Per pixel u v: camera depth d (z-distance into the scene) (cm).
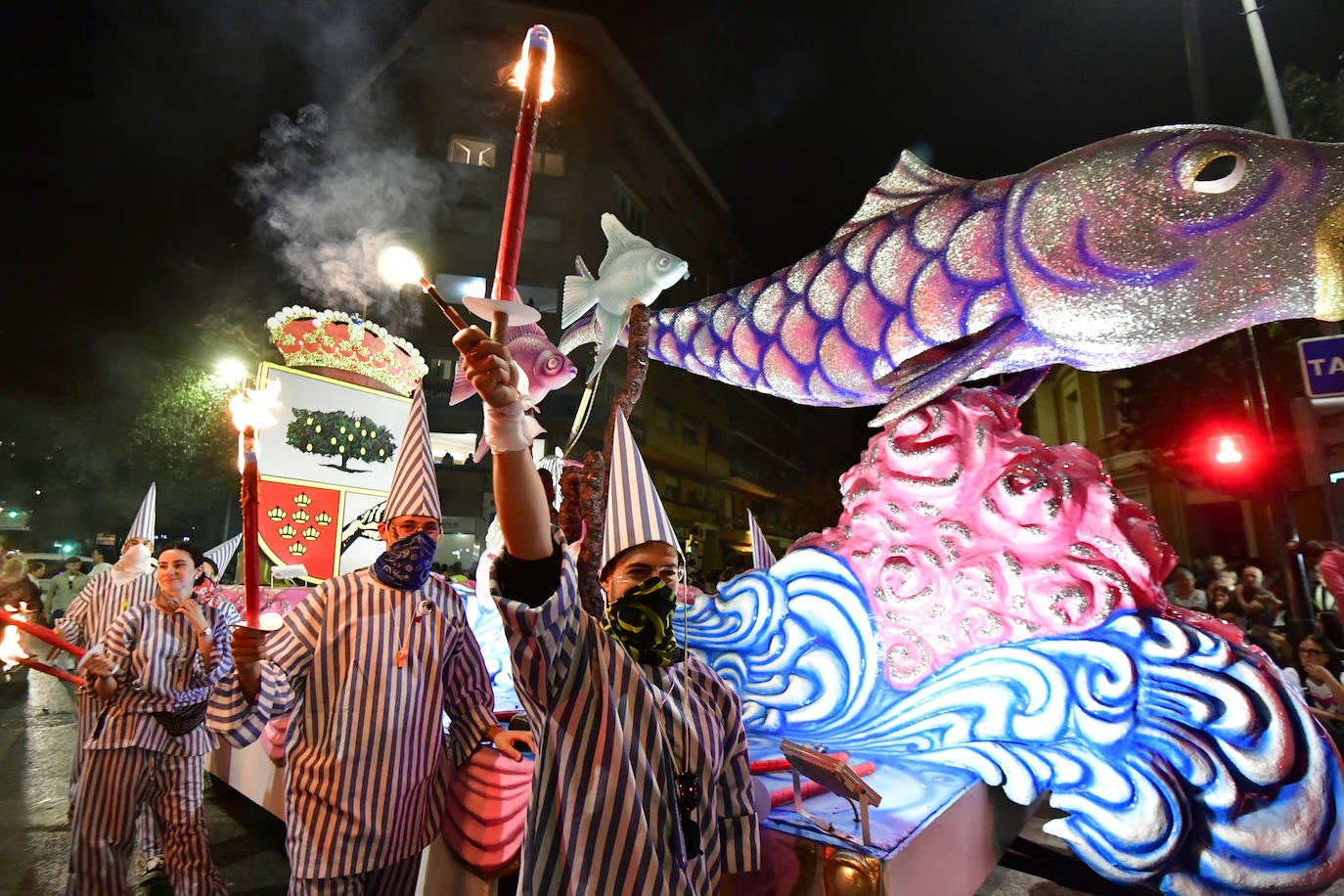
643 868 117
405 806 214
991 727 280
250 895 348
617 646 131
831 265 372
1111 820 250
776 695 335
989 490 301
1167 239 285
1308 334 963
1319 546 608
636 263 256
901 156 376
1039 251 305
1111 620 269
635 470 162
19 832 417
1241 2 866
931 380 321
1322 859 226
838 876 185
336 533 540
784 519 3809
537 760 128
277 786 362
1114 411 1647
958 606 297
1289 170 273
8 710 785
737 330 406
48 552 2381
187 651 299
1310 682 491
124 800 281
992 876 349
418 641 225
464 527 2156
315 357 562
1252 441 732
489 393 109
